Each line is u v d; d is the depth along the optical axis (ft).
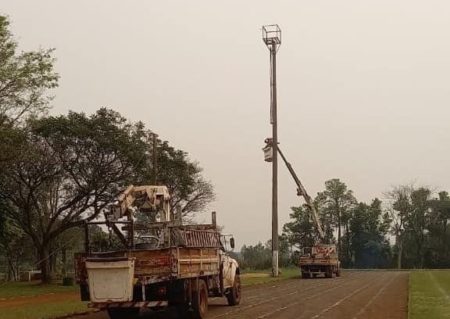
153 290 60.64
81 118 139.95
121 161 142.41
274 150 173.58
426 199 345.10
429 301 81.10
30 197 145.79
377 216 353.72
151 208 69.21
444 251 339.16
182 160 185.57
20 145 119.55
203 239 70.08
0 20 108.47
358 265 355.36
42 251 150.82
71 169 141.90
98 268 58.44
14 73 110.63
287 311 70.28
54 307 76.89
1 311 71.51
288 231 344.28
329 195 357.00
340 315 65.26
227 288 77.56
